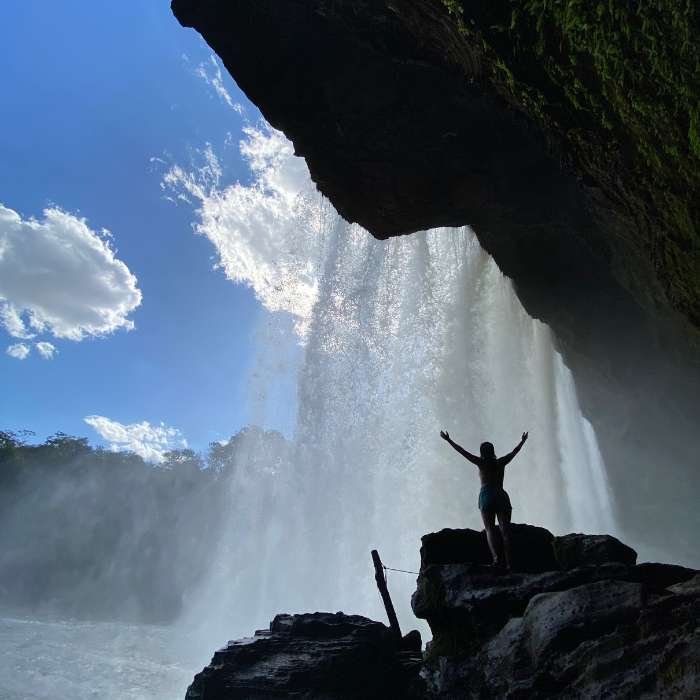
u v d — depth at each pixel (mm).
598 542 8211
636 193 10516
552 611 6395
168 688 20312
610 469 27344
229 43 17125
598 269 21172
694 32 7012
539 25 9180
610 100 9180
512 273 23266
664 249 11164
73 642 35219
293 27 16391
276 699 8828
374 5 14000
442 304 30156
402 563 30266
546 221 19797
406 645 10180
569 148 11164
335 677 8891
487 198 19281
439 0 10875
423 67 16047
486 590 7582
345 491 31906
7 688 18172
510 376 29906
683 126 8250
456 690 7109
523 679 6137
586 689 5352
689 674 4719
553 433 29328
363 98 17406
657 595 6078
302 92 17688
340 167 19328
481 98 16250
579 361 25203
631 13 7617
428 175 18922
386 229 21375
